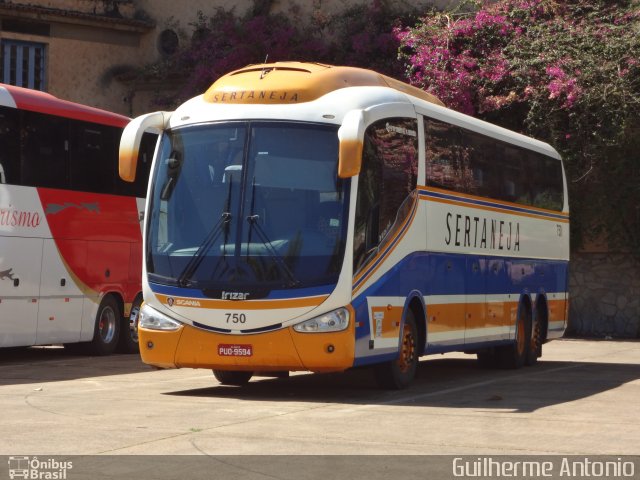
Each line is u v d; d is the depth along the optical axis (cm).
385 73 2844
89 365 1827
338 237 1267
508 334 1812
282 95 1330
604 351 2295
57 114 1917
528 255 1923
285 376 1634
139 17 3278
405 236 1409
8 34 3038
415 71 2741
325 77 1363
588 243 2716
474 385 1524
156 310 1311
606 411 1201
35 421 1080
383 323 1340
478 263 1678
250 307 1265
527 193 1927
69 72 3153
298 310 1255
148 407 1203
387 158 1368
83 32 3178
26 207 1841
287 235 1273
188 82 3064
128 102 3247
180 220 1316
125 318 2116
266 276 1266
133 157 1334
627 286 2697
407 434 1012
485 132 1733
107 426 1046
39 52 3109
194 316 1286
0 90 1803
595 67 2550
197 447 928
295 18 3058
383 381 1423
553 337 2070
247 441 961
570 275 2750
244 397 1327
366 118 1284
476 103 2683
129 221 2106
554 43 2619
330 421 1094
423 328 1477
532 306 1930
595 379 1639
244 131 1316
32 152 1861
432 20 2738
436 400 1308
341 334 1255
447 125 1577
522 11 2691
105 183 2038
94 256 2012
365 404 1256
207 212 1304
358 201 1289
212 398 1311
